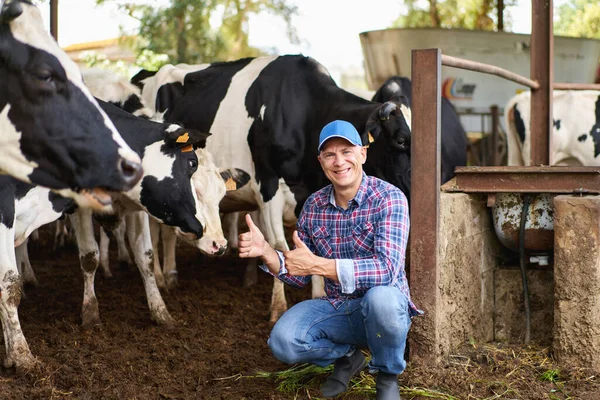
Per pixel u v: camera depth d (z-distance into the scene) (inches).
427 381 154.7
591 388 152.6
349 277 131.6
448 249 168.1
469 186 179.0
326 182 224.7
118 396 151.9
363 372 160.4
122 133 185.0
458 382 154.4
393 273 134.2
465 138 362.9
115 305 235.8
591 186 167.3
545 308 184.9
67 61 110.7
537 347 178.7
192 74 263.1
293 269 131.1
